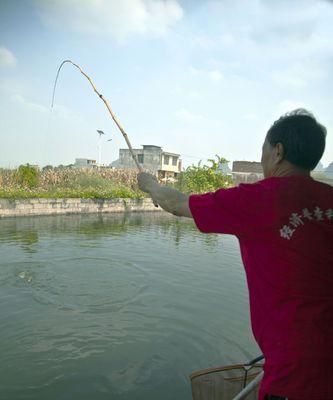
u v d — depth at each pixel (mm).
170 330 5766
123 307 6621
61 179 24047
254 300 1559
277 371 1439
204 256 10523
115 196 21234
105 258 9898
